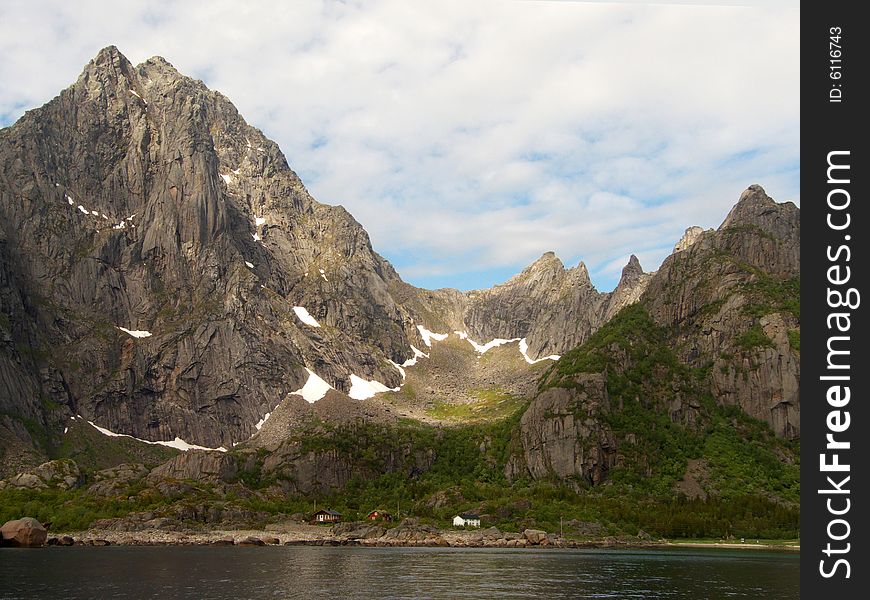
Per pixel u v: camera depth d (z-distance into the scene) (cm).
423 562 18338
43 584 13625
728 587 14475
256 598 12525
